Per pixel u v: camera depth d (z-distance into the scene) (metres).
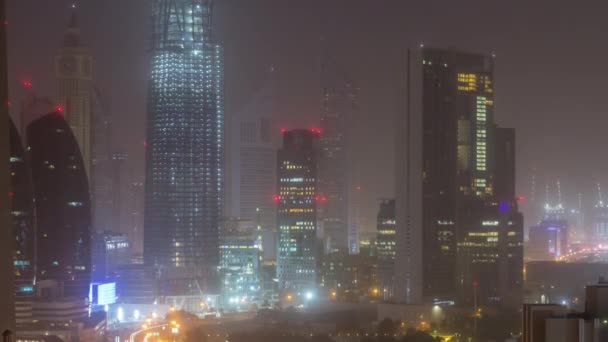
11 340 146.38
